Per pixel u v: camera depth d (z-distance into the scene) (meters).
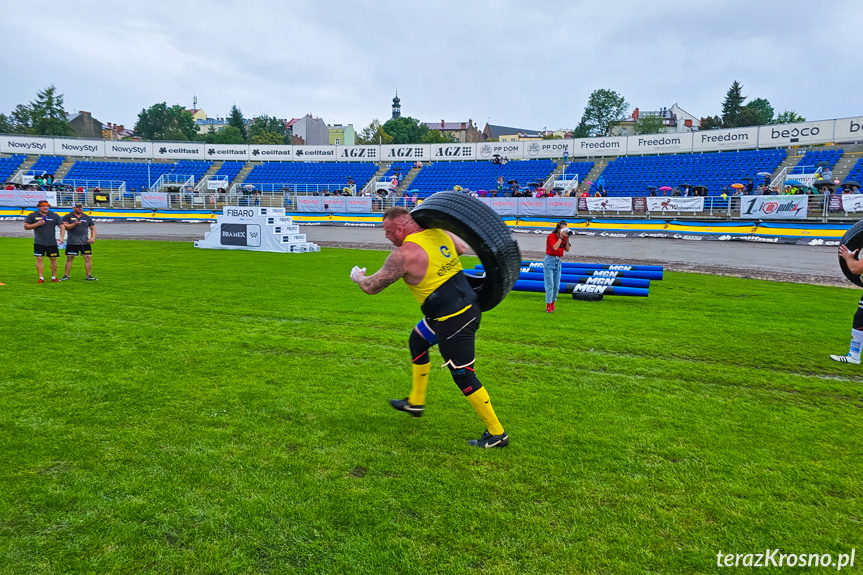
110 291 10.20
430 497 3.19
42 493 3.13
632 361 6.13
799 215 23.64
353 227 32.88
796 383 5.41
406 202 35.94
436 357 6.17
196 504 3.07
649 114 82.56
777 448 3.91
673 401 4.86
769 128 34.09
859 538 2.86
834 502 3.20
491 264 3.88
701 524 2.97
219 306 8.98
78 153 46.12
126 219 36.47
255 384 5.10
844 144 33.78
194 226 32.44
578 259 18.09
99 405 4.49
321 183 44.38
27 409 4.36
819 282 13.32
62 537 2.76
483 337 7.24
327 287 11.37
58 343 6.38
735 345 6.90
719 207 26.92
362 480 3.37
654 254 19.36
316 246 20.42
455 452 3.77
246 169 46.72
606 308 9.62
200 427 4.10
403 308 9.13
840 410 4.69
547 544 2.78
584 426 4.27
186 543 2.74
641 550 2.74
